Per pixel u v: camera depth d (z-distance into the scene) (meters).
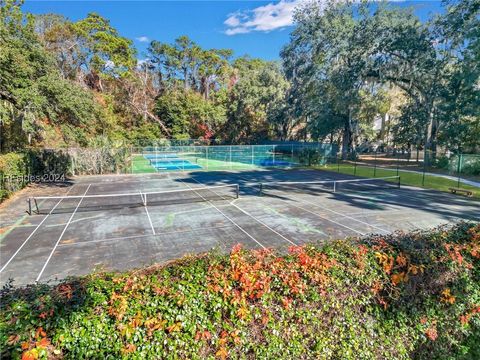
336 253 3.53
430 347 3.83
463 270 3.92
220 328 2.78
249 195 16.14
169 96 52.19
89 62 47.12
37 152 21.44
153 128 48.62
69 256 8.11
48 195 16.33
